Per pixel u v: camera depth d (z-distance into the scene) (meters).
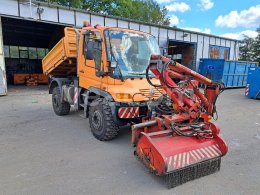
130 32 5.00
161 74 3.53
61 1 26.30
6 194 2.91
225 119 7.24
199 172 3.37
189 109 3.67
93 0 29.80
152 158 3.10
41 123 6.28
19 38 20.86
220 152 3.51
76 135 5.28
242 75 17.72
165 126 3.53
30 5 11.25
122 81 4.44
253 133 5.75
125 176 3.43
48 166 3.70
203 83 3.76
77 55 5.62
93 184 3.19
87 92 5.17
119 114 4.22
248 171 3.65
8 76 19.31
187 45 20.81
